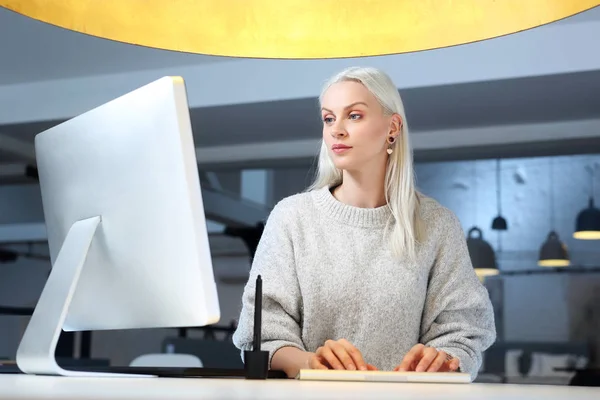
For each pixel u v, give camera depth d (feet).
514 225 19.12
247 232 20.45
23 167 20.10
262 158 19.99
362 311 6.01
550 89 15.48
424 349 5.13
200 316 4.12
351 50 5.22
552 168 18.95
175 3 5.10
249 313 5.72
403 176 6.22
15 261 23.02
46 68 16.76
